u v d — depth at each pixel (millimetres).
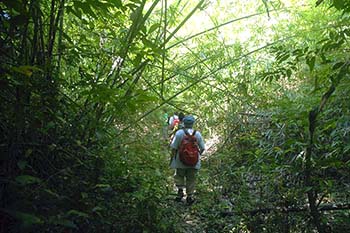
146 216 3668
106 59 3576
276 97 6832
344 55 4090
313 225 3771
